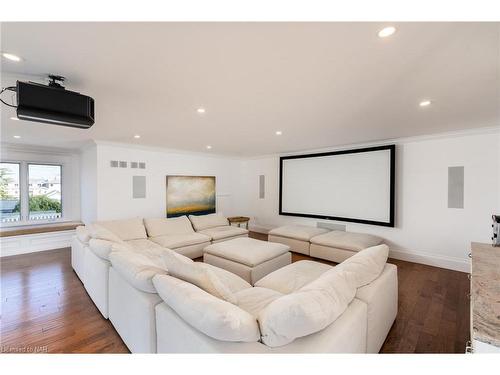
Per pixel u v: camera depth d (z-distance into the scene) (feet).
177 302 4.18
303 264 8.56
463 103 7.35
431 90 6.31
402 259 13.21
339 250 12.52
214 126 10.29
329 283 4.42
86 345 5.98
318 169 16.66
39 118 4.87
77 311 7.62
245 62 4.83
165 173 16.92
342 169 15.44
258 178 21.21
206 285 4.70
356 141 13.91
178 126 10.25
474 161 11.05
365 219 14.38
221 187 20.79
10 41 3.98
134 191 15.30
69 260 12.78
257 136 12.53
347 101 7.16
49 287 9.43
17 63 4.77
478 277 4.42
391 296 6.55
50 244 14.83
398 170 13.34
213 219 16.25
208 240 13.55
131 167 15.16
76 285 9.62
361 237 13.21
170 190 17.19
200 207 19.11
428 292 9.18
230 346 3.59
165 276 4.97
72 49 4.28
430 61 4.80
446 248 11.86
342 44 4.18
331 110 8.06
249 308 5.35
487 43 4.12
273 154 19.70
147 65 4.92
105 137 12.69
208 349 3.58
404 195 13.15
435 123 9.81
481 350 2.82
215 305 3.71
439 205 12.04
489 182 10.71
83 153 16.38
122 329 6.07
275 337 3.51
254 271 9.80
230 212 21.62
